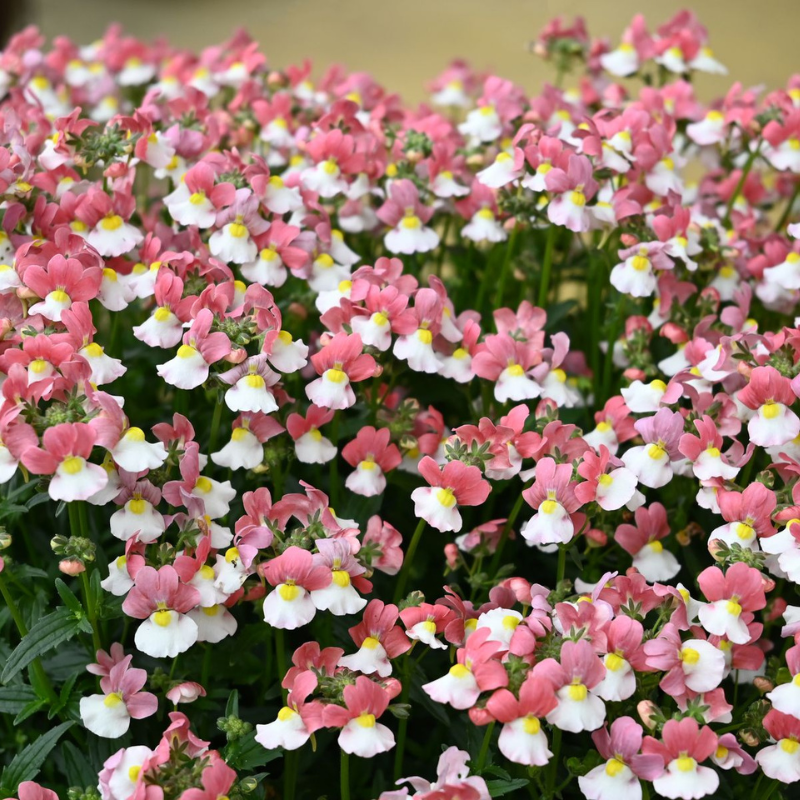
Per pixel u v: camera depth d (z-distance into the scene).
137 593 0.79
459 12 2.62
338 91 1.01
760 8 2.55
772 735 0.79
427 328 0.86
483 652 0.78
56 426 0.78
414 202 0.91
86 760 0.81
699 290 0.93
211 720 0.84
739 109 0.96
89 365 0.80
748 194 1.00
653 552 0.84
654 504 0.84
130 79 1.04
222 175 0.88
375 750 0.78
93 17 2.42
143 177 0.98
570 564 0.87
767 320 0.95
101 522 0.87
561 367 0.94
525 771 0.82
